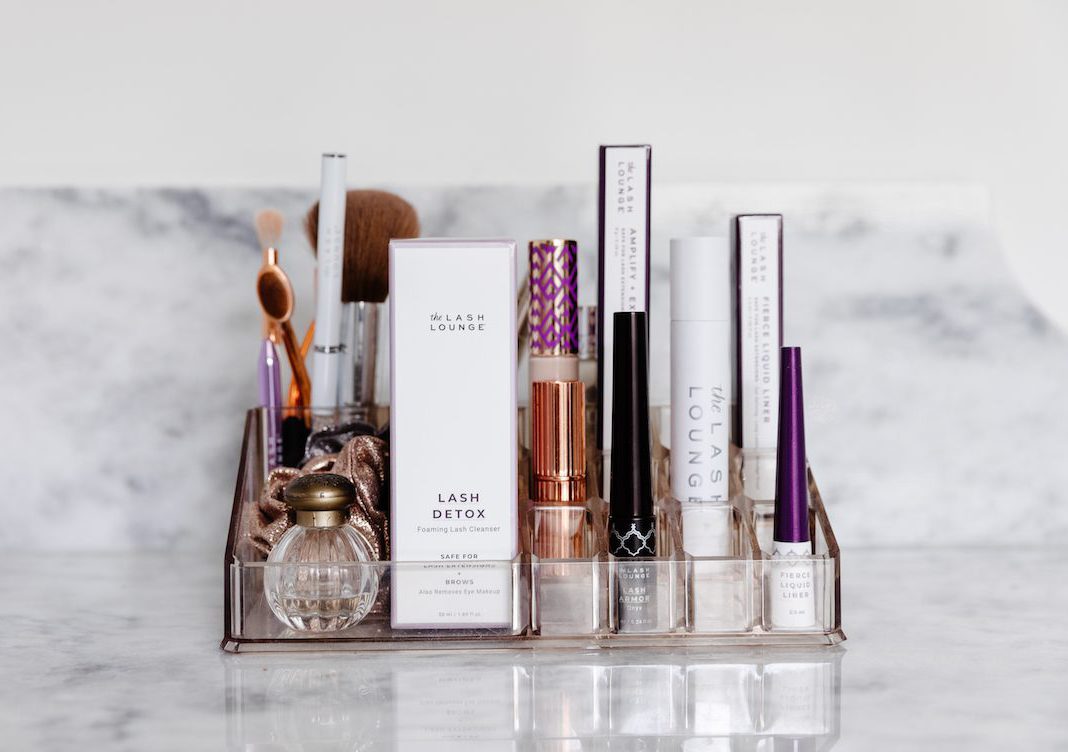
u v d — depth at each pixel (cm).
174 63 92
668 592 64
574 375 72
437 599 64
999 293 92
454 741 51
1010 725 53
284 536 65
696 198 91
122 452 92
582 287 91
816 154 93
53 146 92
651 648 64
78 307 91
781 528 65
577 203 91
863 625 70
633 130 93
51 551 92
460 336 64
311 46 92
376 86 92
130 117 92
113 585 82
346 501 62
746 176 93
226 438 92
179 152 92
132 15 92
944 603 75
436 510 64
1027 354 92
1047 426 92
